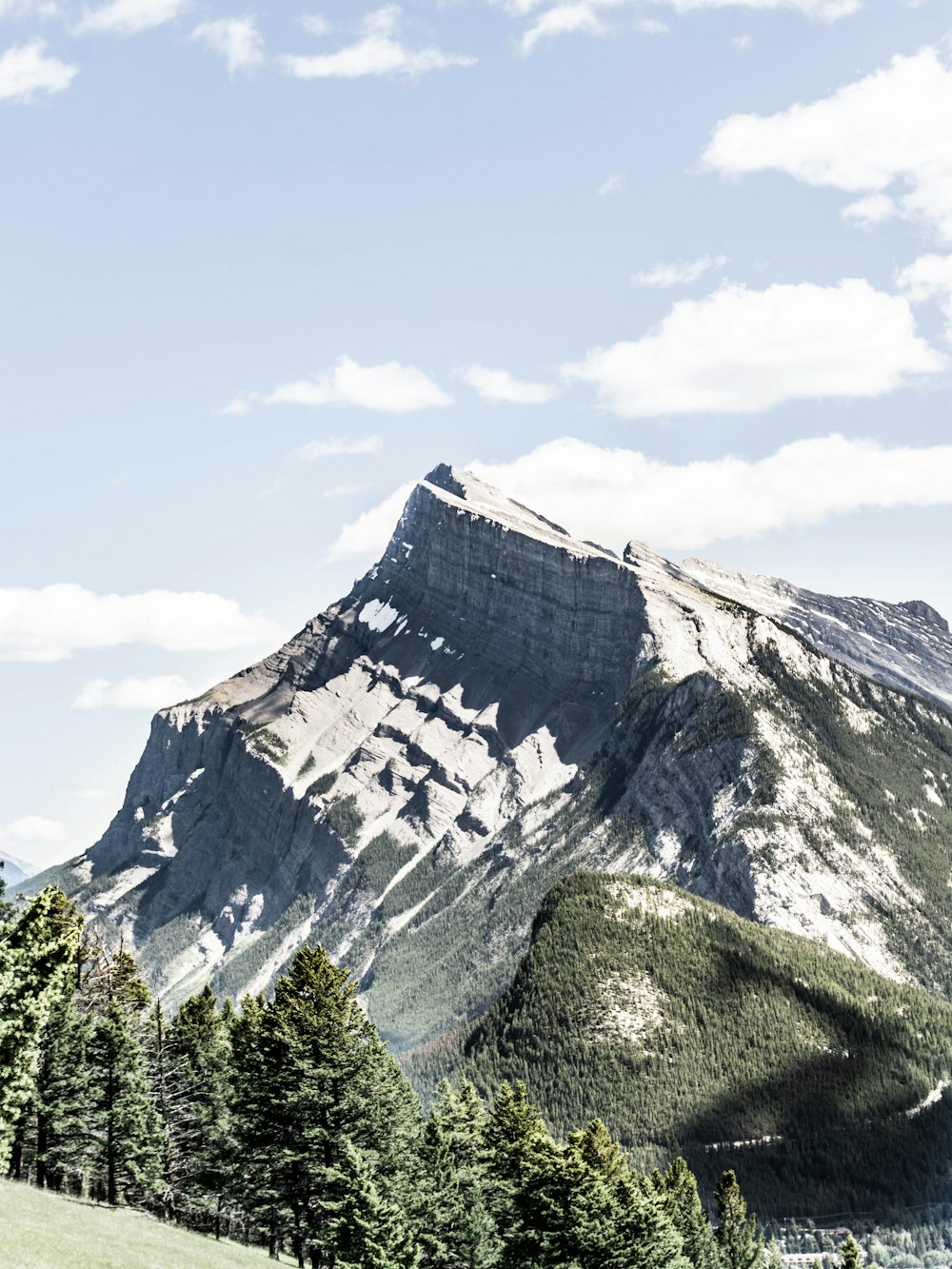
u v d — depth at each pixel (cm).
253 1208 12700
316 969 12762
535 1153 13512
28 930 9281
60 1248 8750
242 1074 12912
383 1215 11450
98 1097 12288
